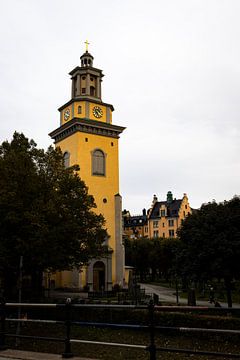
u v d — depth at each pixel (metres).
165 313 20.31
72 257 29.62
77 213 29.47
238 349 16.69
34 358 7.21
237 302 38.84
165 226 106.69
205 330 5.99
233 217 29.83
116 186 53.12
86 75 55.47
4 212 25.39
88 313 24.28
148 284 71.06
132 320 22.05
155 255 77.06
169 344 18.30
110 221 51.44
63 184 29.97
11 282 28.84
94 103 54.06
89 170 51.31
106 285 48.16
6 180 26.69
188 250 30.69
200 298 42.50
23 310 25.66
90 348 17.67
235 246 28.58
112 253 50.25
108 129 53.50
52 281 48.91
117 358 15.52
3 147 31.23
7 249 25.08
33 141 33.25
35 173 28.42
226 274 28.44
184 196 107.75
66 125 52.78
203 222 30.92
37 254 25.23
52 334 21.91
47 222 26.05
